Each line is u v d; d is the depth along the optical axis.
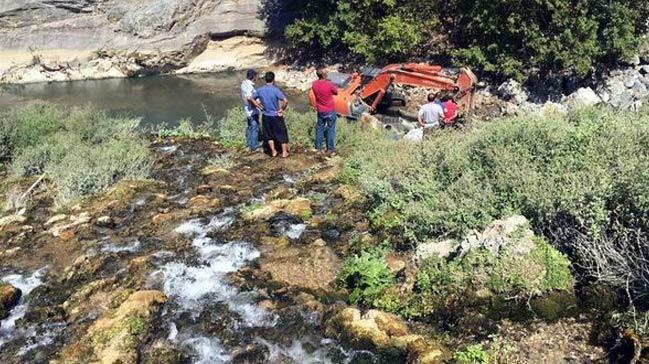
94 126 15.05
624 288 6.41
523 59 20.48
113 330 6.82
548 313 6.37
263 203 10.05
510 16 19.89
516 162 8.59
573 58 18.97
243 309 7.27
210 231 9.19
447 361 5.93
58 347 6.85
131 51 26.53
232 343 6.70
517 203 7.87
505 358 5.84
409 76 16.14
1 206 10.94
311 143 13.93
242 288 7.69
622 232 6.77
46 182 11.91
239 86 24.22
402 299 7.11
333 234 8.83
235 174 11.72
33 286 8.23
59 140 13.66
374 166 10.66
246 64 27.69
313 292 7.53
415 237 8.00
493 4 20.41
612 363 5.52
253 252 8.49
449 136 10.93
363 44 23.81
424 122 14.01
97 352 6.57
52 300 7.86
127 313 7.06
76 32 26.80
